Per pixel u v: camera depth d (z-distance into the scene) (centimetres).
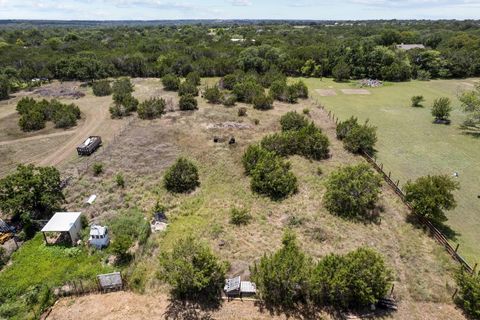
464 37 10700
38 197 2786
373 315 1952
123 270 2258
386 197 3172
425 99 6750
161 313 1978
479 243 2578
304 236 2636
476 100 4862
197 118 5328
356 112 5862
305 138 4012
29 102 5556
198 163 3862
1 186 2700
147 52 9981
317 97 6881
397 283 2180
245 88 6372
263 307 2008
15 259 2372
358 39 10706
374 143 4259
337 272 1938
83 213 2902
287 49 9894
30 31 15425
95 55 8831
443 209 2952
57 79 8219
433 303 2041
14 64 8338
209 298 2066
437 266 2330
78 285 2120
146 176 3547
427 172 3700
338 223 2792
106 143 4422
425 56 8938
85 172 3606
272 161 3338
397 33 11375
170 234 2686
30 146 4303
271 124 5100
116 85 6975
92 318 1944
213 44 11400
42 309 1981
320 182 3428
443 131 4947
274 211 2978
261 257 2312
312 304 2011
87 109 5841
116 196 3192
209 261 2058
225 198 3197
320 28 19038
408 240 2605
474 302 1909
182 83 6944
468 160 3991
